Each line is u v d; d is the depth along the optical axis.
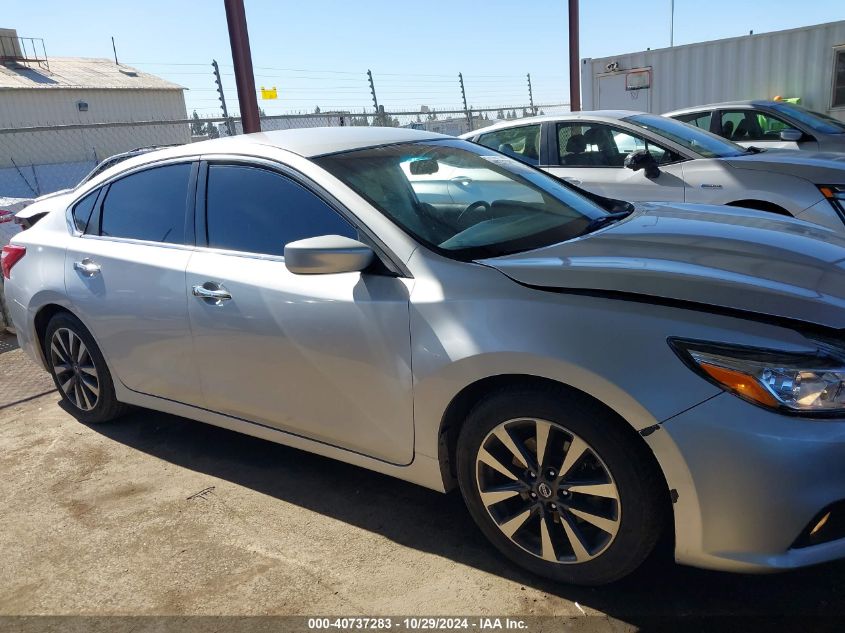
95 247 3.65
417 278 2.56
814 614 2.23
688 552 2.14
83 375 3.97
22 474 3.57
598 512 2.27
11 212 7.21
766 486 1.98
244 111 7.67
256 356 2.97
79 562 2.79
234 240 3.12
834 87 11.26
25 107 30.62
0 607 2.56
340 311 2.69
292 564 2.68
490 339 2.32
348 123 13.41
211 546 2.83
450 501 3.04
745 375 2.01
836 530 2.06
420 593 2.47
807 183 5.31
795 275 2.36
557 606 2.35
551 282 2.34
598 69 13.53
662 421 2.05
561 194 3.38
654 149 6.16
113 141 31.66
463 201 3.03
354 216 2.75
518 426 2.37
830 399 1.98
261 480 3.34
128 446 3.80
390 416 2.64
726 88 12.22
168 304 3.25
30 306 3.99
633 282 2.27
